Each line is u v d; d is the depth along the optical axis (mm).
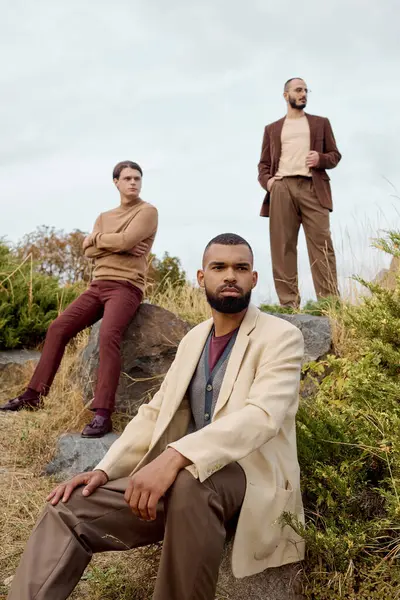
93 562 3168
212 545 2326
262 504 2541
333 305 5449
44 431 4750
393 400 3105
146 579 2928
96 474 2668
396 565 2701
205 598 2334
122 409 5133
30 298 6754
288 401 2602
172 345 5199
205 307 6238
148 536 2607
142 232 5121
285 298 6555
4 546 3301
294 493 2701
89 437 4539
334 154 6625
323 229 6551
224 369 2791
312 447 3152
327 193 6617
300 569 2797
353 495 2955
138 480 2354
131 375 5180
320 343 4816
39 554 2455
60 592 2410
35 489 4004
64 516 2529
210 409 2762
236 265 2797
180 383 2848
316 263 6578
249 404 2555
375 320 3451
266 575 2738
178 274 9898
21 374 6082
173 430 2881
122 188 5305
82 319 5215
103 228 5312
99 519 2543
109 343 4812
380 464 3174
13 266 7418
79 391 5254
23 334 6750
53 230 11273
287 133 6711
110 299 5059
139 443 2855
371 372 3254
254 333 2801
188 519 2312
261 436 2475
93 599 2865
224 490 2443
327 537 2684
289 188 6629
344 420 3316
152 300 7023
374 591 2631
